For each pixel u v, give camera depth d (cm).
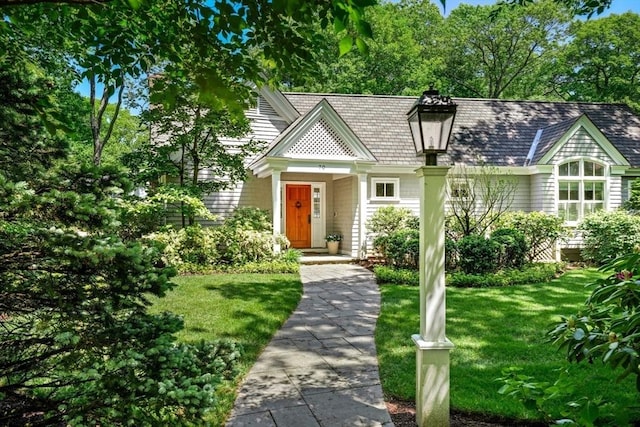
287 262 1095
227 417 326
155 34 289
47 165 281
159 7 271
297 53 274
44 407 200
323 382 396
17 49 324
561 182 1285
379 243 1158
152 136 1302
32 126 269
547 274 917
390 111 1486
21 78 251
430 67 2350
